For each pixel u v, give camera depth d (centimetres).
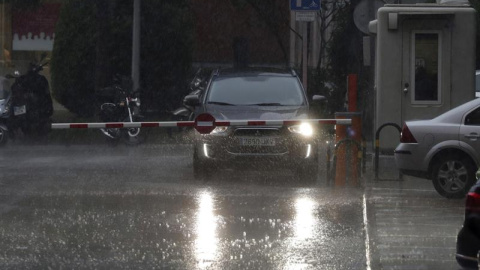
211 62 8606
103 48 6269
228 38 8619
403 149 3241
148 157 4466
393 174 3778
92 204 2930
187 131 5747
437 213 2739
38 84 5291
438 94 4256
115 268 2025
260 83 3950
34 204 2927
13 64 8319
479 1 6231
